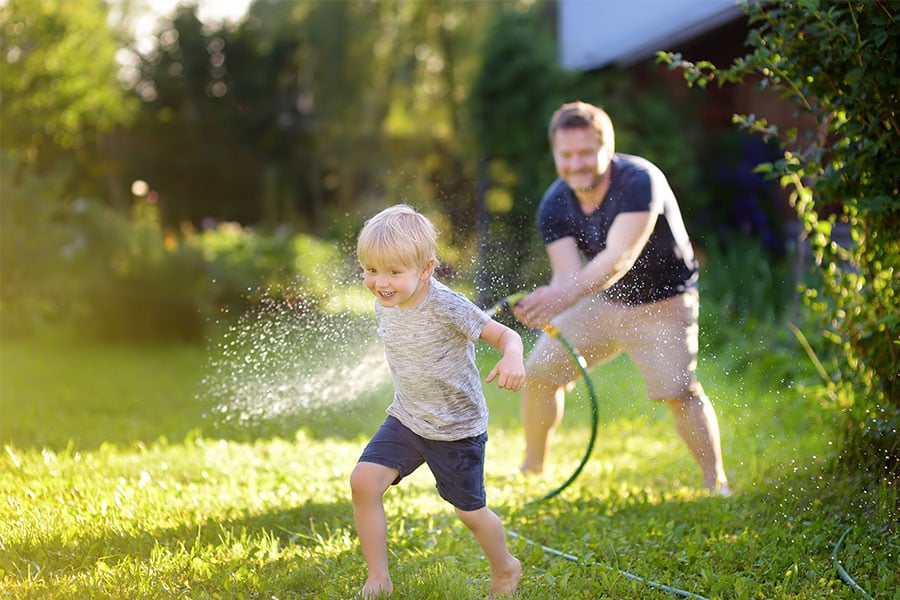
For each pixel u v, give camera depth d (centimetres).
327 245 1294
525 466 480
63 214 987
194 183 2266
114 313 947
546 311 424
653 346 430
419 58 2005
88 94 1188
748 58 396
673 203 435
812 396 529
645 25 1091
